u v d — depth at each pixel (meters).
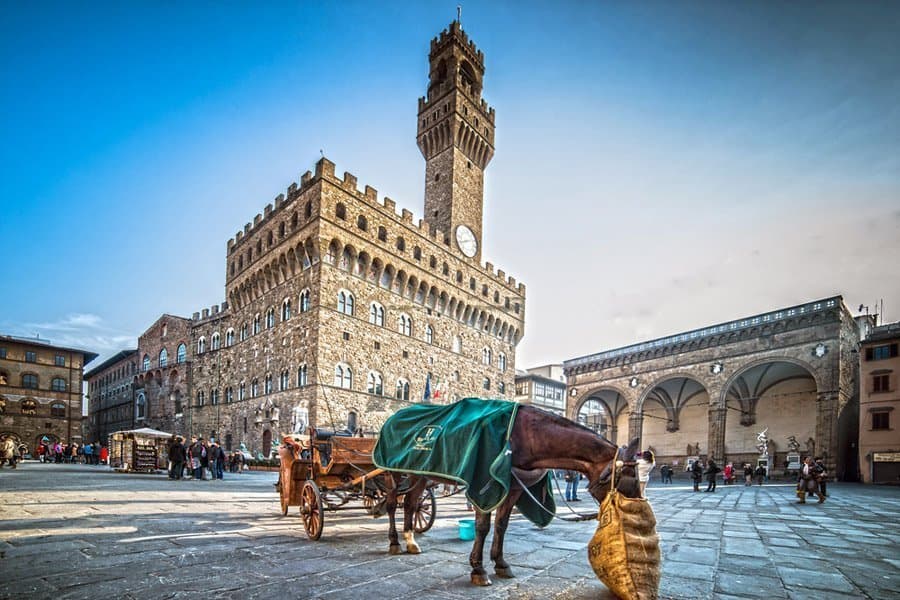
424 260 57.78
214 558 8.44
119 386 93.81
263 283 55.91
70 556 8.30
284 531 11.43
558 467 7.38
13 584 6.73
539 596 6.88
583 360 74.69
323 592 6.78
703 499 27.77
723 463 57.91
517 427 7.82
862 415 50.91
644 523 6.57
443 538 11.29
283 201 52.81
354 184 50.59
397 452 9.24
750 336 57.91
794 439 58.72
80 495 17.95
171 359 73.50
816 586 7.91
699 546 11.46
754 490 37.75
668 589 7.60
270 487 26.41
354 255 49.66
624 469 6.64
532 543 11.09
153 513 13.77
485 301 67.31
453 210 63.53
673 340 64.56
